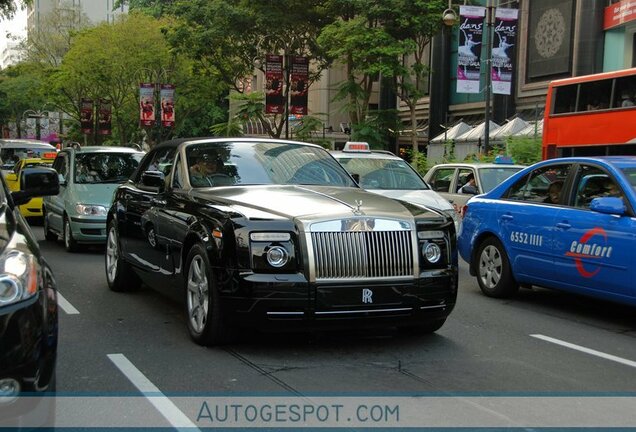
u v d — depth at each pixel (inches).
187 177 269.6
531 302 333.1
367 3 934.4
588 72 1118.4
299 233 212.2
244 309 210.1
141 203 298.4
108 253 347.6
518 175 338.6
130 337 245.9
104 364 212.4
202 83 1435.8
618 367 221.9
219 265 216.4
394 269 218.4
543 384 201.2
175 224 252.8
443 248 229.8
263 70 1215.6
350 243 213.9
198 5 1136.8
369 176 446.3
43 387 123.6
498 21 810.8
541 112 1214.3
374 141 1016.2
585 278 285.4
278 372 205.9
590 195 292.8
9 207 155.6
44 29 1971.0
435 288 224.1
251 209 222.7
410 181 451.8
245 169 273.0
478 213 353.4
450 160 969.5
